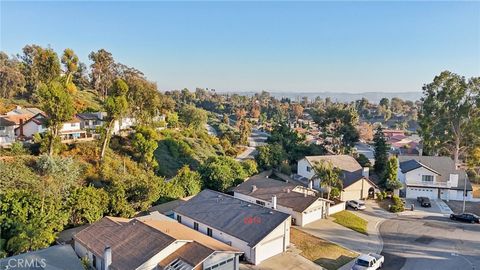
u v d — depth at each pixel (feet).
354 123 257.14
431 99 224.94
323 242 109.19
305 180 182.39
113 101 153.28
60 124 142.72
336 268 92.99
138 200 125.49
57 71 236.84
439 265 95.61
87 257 86.53
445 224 129.90
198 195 128.67
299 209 123.85
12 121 178.19
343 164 181.78
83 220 109.19
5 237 86.28
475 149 209.97
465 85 210.79
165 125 248.32
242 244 95.45
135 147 169.27
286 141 234.58
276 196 135.33
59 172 118.93
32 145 148.46
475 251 105.29
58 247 76.95
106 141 155.43
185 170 156.15
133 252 80.18
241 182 165.58
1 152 135.03
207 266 79.66
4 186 105.09
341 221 129.80
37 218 92.22
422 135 232.73
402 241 112.68
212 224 105.19
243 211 109.81
